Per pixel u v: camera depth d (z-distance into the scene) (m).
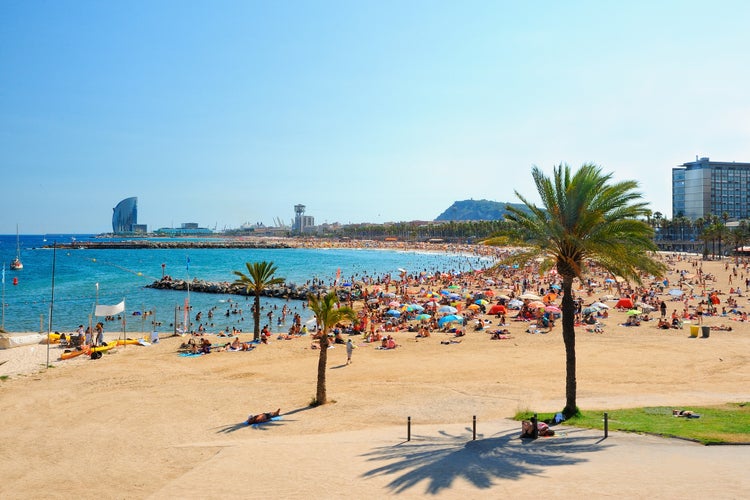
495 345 38.22
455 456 15.70
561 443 16.45
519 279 92.12
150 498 13.84
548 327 44.16
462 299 65.62
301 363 33.84
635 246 20.44
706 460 13.94
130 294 82.75
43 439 20.09
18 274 116.94
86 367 33.59
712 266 113.44
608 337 40.16
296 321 52.28
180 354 37.53
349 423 21.52
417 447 17.12
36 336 42.56
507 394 25.23
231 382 29.11
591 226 20.34
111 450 18.72
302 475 14.86
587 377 28.36
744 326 43.84
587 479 12.80
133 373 31.67
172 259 180.88
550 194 21.02
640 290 63.41
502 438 17.62
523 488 12.49
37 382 29.67
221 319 59.47
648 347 36.06
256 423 21.81
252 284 43.09
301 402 24.97
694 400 22.84
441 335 42.91
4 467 17.28
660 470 13.18
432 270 140.25
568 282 20.72
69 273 120.56
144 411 23.80
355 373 30.73
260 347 39.59
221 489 14.16
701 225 187.75
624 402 22.77
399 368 31.66
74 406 24.75
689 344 36.75
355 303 69.56
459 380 28.47
